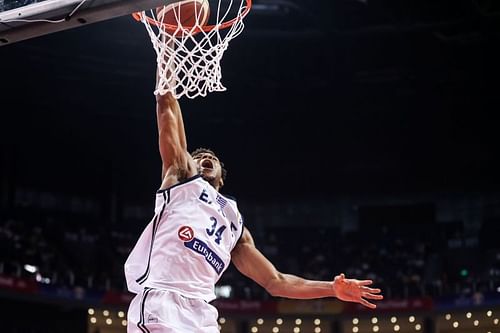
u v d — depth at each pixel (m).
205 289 4.00
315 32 26.94
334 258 30.83
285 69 28.45
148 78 28.08
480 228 31.64
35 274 23.55
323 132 32.28
